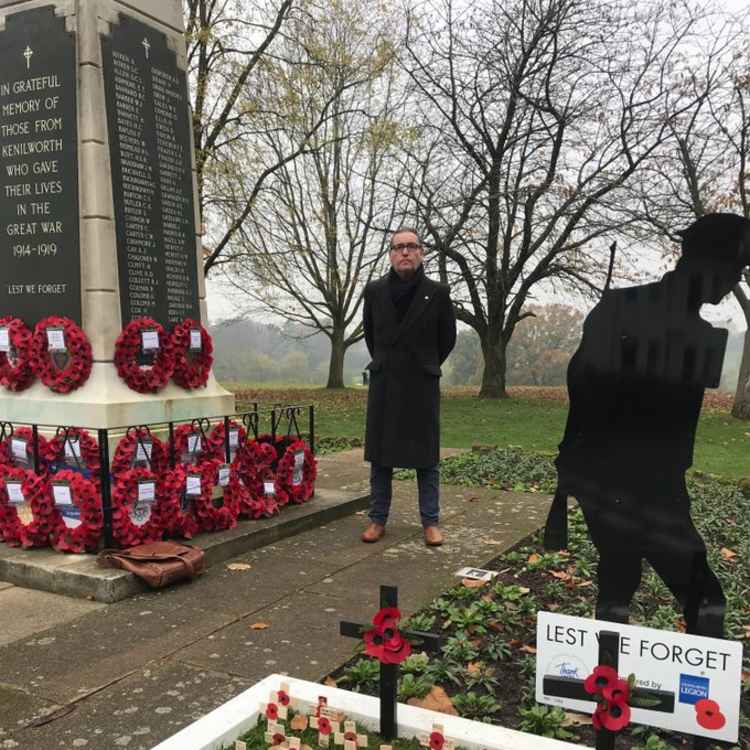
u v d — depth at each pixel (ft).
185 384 17.60
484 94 63.41
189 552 13.70
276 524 16.67
